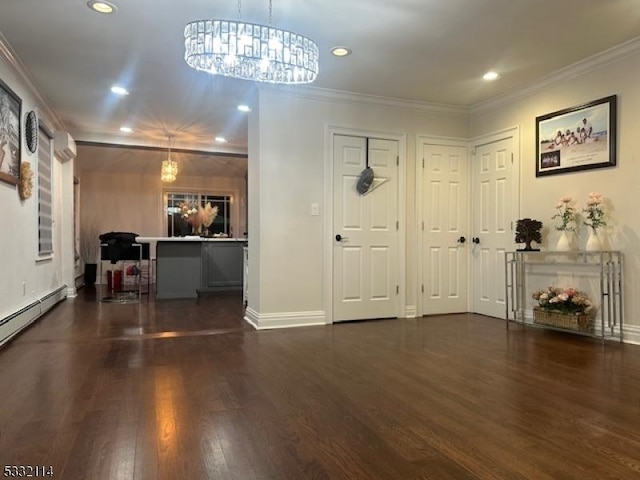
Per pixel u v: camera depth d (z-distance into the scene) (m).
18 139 3.89
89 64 3.77
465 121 5.10
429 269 4.94
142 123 5.67
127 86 4.31
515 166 4.52
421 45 3.41
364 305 4.63
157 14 2.93
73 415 2.08
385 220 4.73
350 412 2.13
